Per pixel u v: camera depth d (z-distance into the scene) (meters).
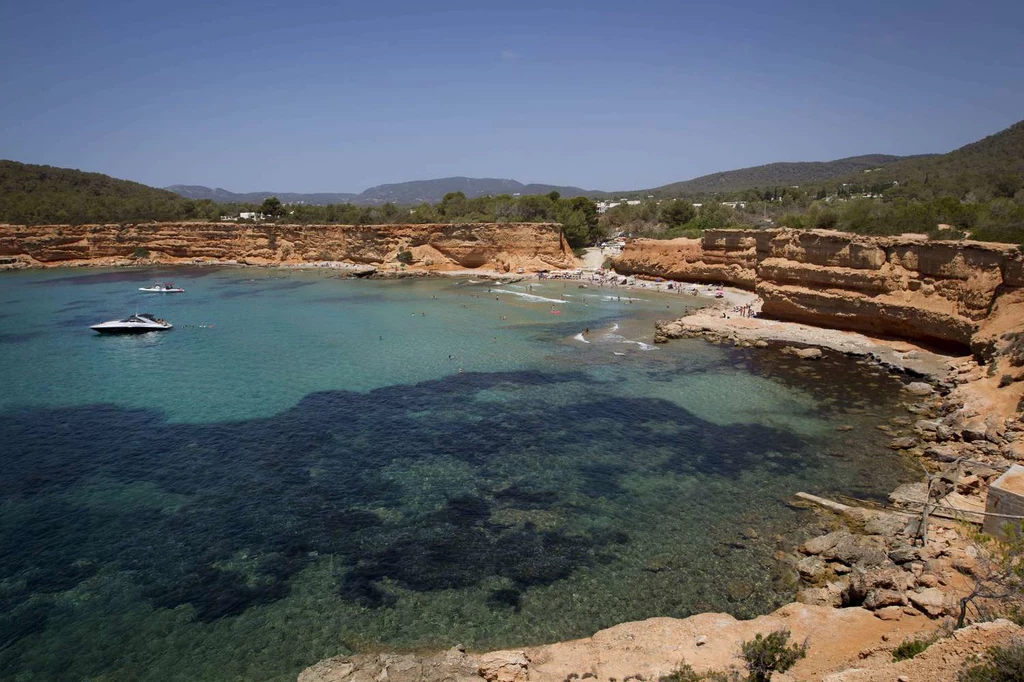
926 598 21.33
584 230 131.88
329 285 109.31
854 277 61.66
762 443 38.47
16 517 30.52
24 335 69.75
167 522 30.05
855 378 50.84
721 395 47.19
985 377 43.91
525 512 30.78
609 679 19.34
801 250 67.56
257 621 23.38
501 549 27.75
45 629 22.97
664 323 72.31
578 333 68.81
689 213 143.50
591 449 37.91
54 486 33.66
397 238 129.12
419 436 40.09
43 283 110.88
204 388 49.97
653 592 24.84
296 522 29.98
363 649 22.00
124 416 43.97
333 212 159.00
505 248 122.31
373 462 36.38
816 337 62.41
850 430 40.25
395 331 70.50
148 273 125.75
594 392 48.28
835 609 22.36
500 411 44.41
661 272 106.75
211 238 142.88
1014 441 35.09
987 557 21.61
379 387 49.94
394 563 26.78
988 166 165.00
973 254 51.69
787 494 32.25
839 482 33.44
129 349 62.97
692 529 29.14
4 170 177.25
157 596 24.75
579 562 26.80
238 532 29.16
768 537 28.38
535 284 107.75
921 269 56.88
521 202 142.12
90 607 24.12
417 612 23.84
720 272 97.00
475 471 35.16
